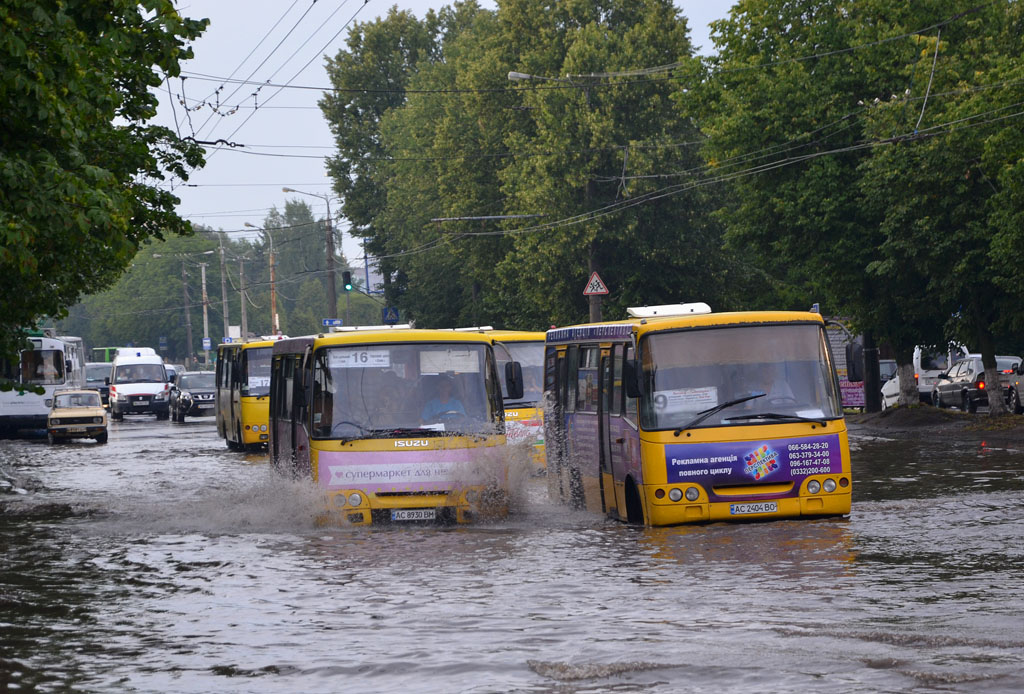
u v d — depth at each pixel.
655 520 29.50
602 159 107.88
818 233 75.12
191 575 24.70
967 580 21.12
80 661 17.14
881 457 50.50
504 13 117.19
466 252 126.38
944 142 62.50
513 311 126.50
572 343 37.72
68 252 33.12
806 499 29.59
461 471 32.16
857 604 19.20
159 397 125.06
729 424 29.61
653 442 29.56
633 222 105.81
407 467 32.00
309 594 21.94
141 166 38.97
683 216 109.62
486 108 119.69
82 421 83.06
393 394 32.66
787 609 18.94
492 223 123.56
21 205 25.84
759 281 115.19
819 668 15.13
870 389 84.19
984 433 60.66
